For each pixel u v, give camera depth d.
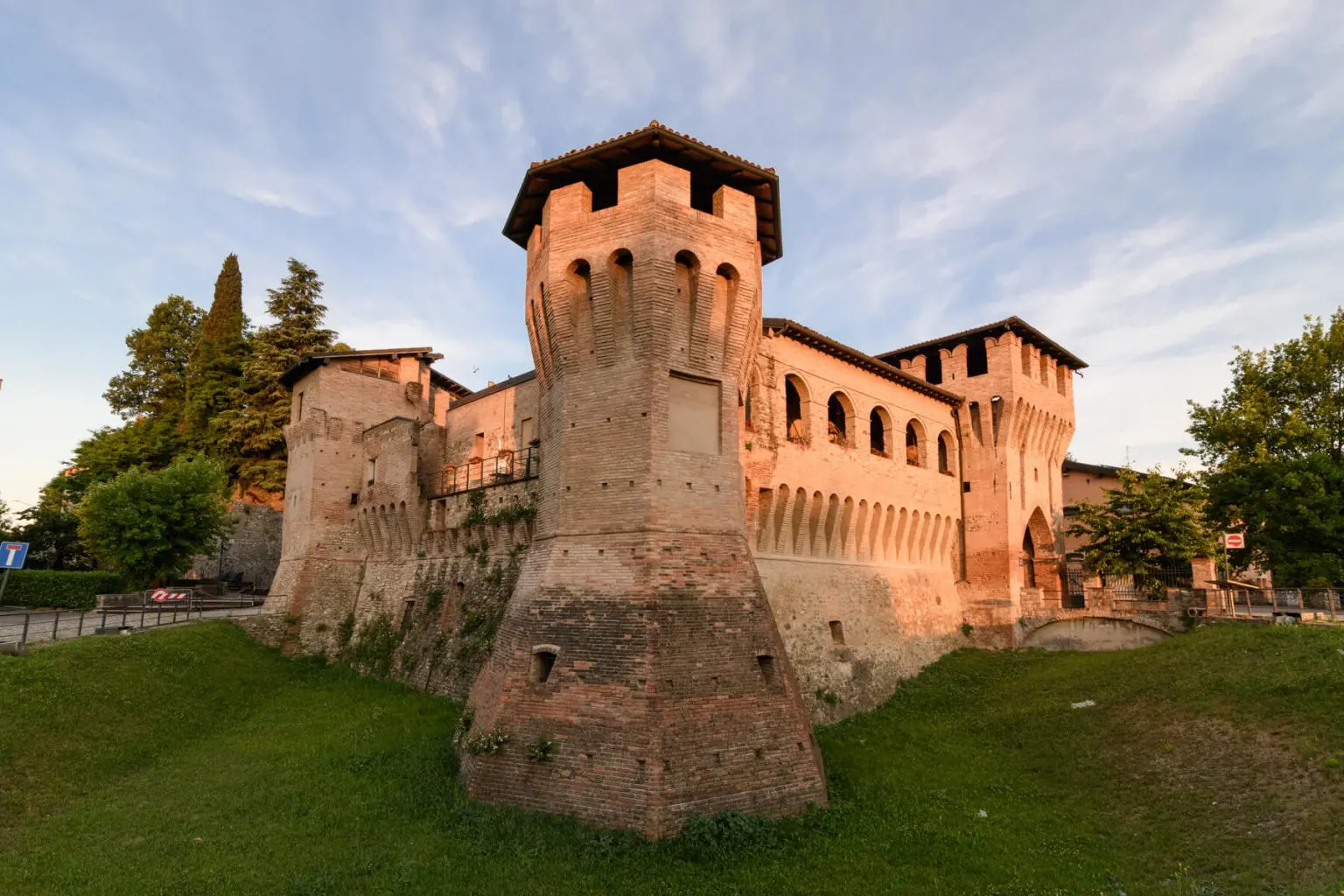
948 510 46.22
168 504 47.53
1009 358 46.88
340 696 35.78
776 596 34.31
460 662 34.41
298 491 47.78
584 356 25.70
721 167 26.28
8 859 18.67
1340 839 18.03
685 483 24.22
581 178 26.83
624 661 21.89
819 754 24.59
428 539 40.97
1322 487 39.03
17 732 24.48
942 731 33.00
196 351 70.75
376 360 49.81
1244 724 25.20
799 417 37.53
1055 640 44.06
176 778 24.61
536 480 33.78
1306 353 42.72
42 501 63.56
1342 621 33.84
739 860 19.14
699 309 25.08
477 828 20.36
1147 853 20.25
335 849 19.44
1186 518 43.50
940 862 19.80
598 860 18.70
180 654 35.38
